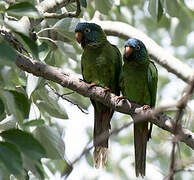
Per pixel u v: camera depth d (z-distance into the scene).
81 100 16.41
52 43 10.83
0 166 5.34
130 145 16.78
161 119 8.45
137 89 11.46
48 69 8.67
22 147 5.74
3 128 8.54
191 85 4.98
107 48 11.65
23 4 6.21
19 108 6.37
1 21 6.21
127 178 15.48
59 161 13.08
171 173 5.29
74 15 9.86
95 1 12.02
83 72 11.95
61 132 12.59
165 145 10.71
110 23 13.38
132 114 9.38
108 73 11.59
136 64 11.44
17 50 8.75
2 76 5.74
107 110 11.09
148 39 12.97
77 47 13.67
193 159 6.81
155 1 11.42
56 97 9.56
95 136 11.14
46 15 9.96
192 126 10.02
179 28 15.91
